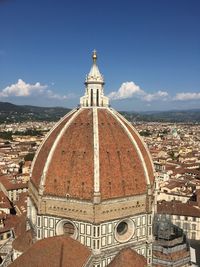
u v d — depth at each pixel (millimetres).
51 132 126125
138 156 117312
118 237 111062
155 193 128875
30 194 126625
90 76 123312
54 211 111250
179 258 116312
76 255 99750
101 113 119062
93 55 125688
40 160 121938
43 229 112938
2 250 138375
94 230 105062
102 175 107500
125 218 110750
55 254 98562
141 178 115125
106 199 106812
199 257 170875
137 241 113938
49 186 111625
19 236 124438
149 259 116438
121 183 110312
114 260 104438
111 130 115688
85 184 107188
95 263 105438
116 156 112125
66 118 124062
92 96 122188
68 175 110000
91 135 112250
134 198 112250
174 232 128000
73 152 111812
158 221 124750
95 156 107500
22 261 99875
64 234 107938
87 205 105812
